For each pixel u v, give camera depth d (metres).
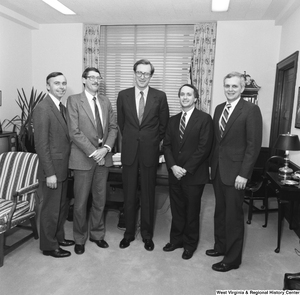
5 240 2.86
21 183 2.73
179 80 5.12
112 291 2.07
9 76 4.85
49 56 5.31
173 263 2.47
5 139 4.20
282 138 2.94
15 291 2.04
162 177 2.92
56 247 2.53
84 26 5.12
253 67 4.67
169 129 2.55
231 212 2.28
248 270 2.40
